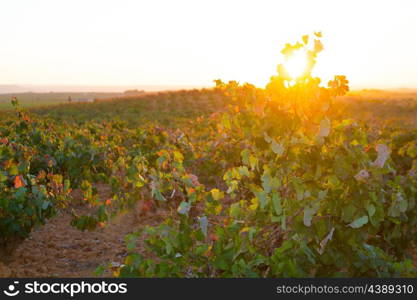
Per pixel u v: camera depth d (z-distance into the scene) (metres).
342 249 4.16
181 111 52.47
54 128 16.19
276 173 4.27
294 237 4.16
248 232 4.16
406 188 5.27
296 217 4.13
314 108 4.09
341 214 4.09
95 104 62.19
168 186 5.05
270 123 4.15
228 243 4.25
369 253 4.31
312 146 4.17
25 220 6.25
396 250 5.59
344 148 4.12
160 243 4.13
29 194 6.32
